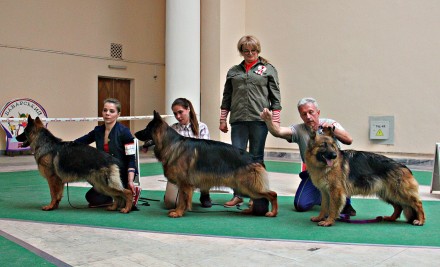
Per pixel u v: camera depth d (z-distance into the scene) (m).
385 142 10.07
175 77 11.29
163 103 14.84
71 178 4.55
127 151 4.70
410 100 9.65
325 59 11.11
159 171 8.95
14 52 11.50
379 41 10.11
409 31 9.62
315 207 5.00
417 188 4.00
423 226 3.98
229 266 2.82
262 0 12.38
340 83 10.84
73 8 12.55
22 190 6.18
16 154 11.53
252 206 4.51
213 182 4.30
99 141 4.89
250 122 5.05
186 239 3.50
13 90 11.51
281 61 12.03
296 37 11.68
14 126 11.18
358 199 5.53
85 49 12.86
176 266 2.82
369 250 3.19
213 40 12.25
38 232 3.71
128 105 14.17
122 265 2.84
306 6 11.45
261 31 12.45
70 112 12.62
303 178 4.82
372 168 3.96
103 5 13.20
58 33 12.29
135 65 14.04
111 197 4.93
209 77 12.39
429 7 9.30
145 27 14.25
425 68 9.40
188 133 5.14
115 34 13.52
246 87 5.02
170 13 11.29
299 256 3.04
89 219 4.24
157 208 4.89
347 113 10.73
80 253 3.11
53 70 12.24
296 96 11.74
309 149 3.94
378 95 10.16
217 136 12.28
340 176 3.89
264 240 3.47
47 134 4.69
